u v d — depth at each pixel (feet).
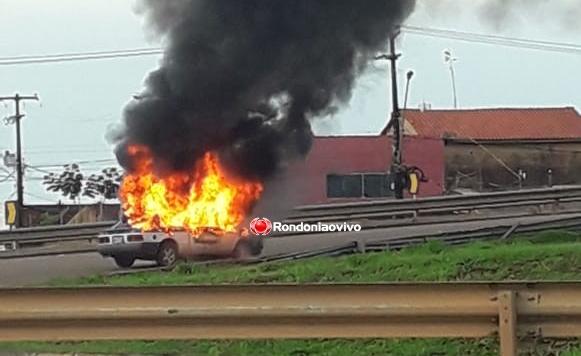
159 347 48.78
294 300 25.85
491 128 244.22
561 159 243.81
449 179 226.99
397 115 187.42
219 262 90.63
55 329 26.40
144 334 26.20
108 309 26.22
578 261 68.49
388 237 101.65
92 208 218.18
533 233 94.79
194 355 48.06
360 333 25.64
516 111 252.01
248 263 88.17
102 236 97.09
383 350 49.39
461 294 25.41
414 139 220.02
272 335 25.88
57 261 103.91
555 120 248.73
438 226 114.83
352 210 117.39
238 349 49.26
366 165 197.88
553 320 25.41
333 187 194.90
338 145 197.67
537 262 69.00
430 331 25.50
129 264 96.99
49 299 26.35
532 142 241.96
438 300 25.44
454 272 68.90
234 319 25.94
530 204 123.03
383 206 118.01
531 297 25.38
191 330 26.13
